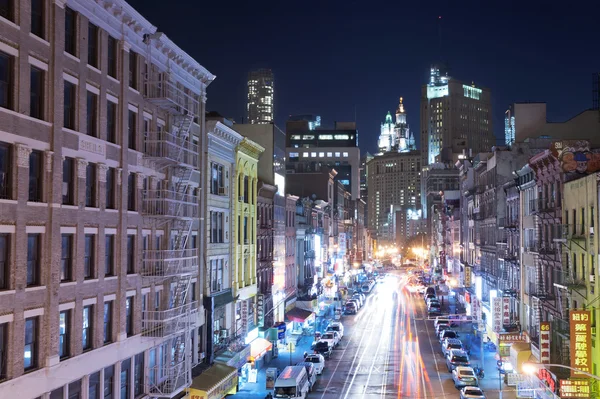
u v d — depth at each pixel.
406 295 124.31
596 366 36.16
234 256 48.31
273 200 63.44
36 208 23.53
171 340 35.31
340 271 116.88
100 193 28.02
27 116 22.95
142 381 32.16
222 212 46.00
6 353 22.08
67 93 25.89
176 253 35.22
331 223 110.56
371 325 82.62
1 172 22.00
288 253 74.00
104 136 28.28
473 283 85.62
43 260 24.02
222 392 38.81
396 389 48.00
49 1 24.39
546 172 48.88
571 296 40.72
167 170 34.91
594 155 42.91
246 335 49.75
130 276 30.73
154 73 33.94
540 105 75.75
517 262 58.84
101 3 27.92
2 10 22.02
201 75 39.97
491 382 50.94
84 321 27.11
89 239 27.59
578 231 40.22
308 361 53.19
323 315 89.88
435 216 159.62
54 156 24.36
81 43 26.48
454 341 60.38
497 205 70.50
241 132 64.81
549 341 42.28
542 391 41.69
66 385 25.36
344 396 46.00
